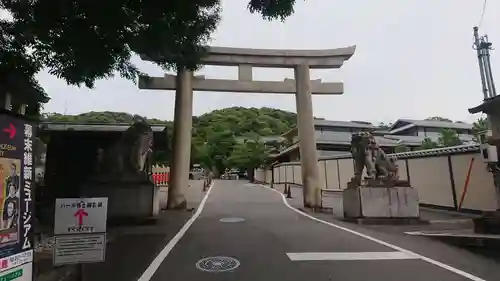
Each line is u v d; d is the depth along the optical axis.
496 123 12.09
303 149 17.66
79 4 6.31
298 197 23.16
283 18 7.24
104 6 6.37
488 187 13.64
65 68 7.95
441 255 7.68
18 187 3.71
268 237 9.73
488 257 7.52
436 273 6.34
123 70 8.70
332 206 18.33
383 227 11.58
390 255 7.66
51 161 15.37
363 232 10.59
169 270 6.43
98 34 7.16
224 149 56.97
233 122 70.81
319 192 17.31
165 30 7.86
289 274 6.20
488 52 17.03
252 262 7.01
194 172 54.66
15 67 7.83
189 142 16.91
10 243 3.56
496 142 10.77
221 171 58.22
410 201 12.56
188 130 16.89
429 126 45.84
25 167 3.83
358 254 7.73
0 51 7.35
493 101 11.60
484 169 13.84
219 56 17.42
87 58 7.45
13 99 9.73
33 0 6.55
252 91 17.84
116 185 12.77
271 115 80.69
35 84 9.34
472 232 9.78
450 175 15.61
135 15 7.20
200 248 8.29
